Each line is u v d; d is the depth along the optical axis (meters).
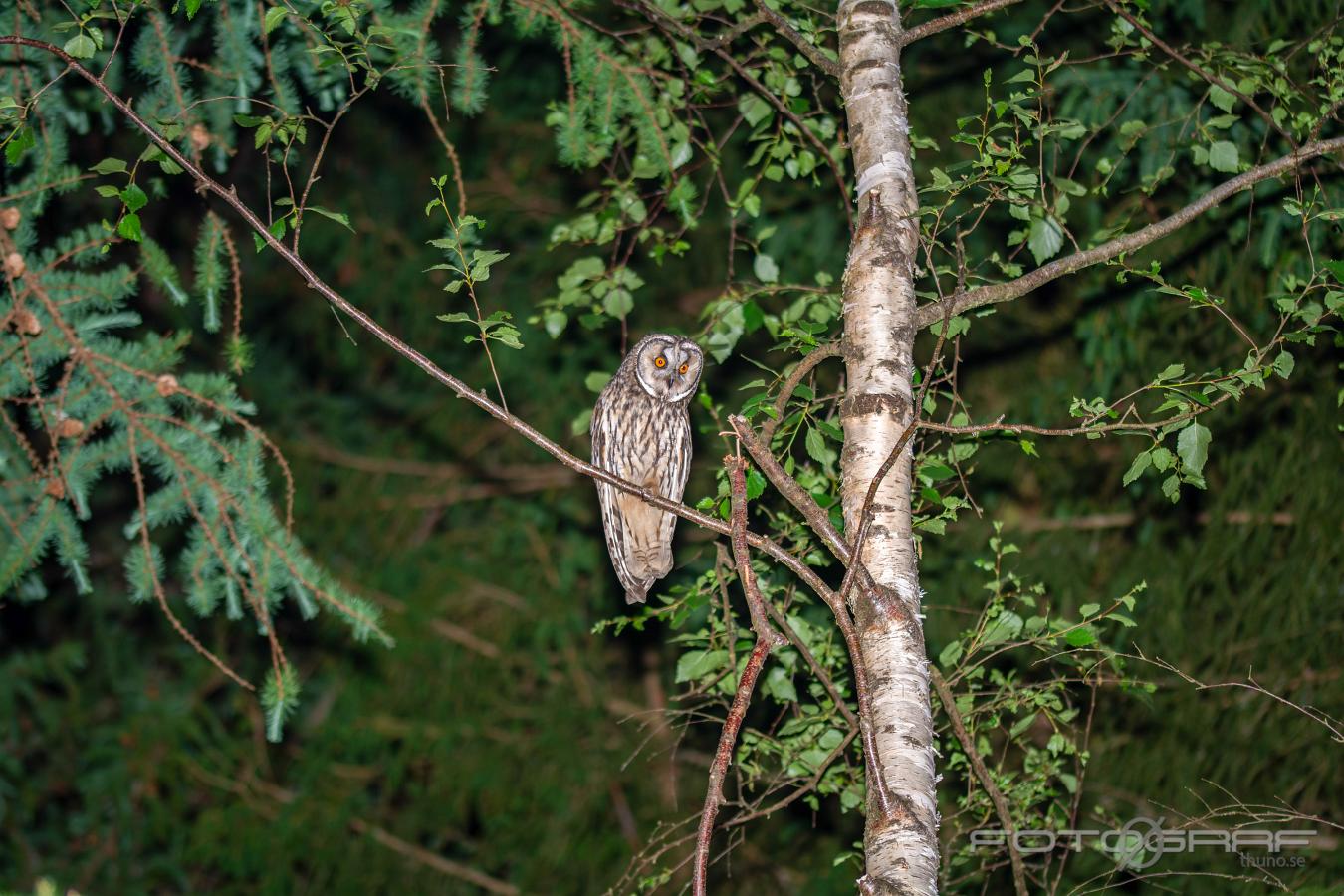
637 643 14.59
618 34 7.91
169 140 6.45
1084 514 11.99
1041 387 12.27
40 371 6.44
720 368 12.43
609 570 14.75
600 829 14.12
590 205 9.38
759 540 5.20
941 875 7.66
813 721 7.46
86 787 14.73
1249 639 11.22
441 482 15.27
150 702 15.08
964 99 12.06
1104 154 10.37
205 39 7.72
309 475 15.02
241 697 15.15
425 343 15.12
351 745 14.54
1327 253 8.94
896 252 5.93
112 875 14.69
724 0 8.16
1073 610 11.42
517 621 14.73
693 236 13.63
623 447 9.38
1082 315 11.48
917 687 5.02
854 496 5.51
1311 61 9.58
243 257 15.06
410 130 15.13
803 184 12.14
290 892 14.38
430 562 14.98
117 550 15.24
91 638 15.41
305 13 6.79
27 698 15.34
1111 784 10.88
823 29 7.78
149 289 14.13
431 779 14.59
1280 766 10.88
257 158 14.76
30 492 6.53
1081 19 11.09
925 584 11.70
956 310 6.12
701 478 10.29
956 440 7.38
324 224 15.03
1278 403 11.26
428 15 7.19
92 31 5.96
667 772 14.30
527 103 14.80
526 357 14.62
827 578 8.09
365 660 14.71
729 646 7.18
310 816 14.41
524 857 14.15
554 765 14.29
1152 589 11.42
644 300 13.97
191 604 6.64
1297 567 11.16
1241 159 8.67
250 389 14.94
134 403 6.49
